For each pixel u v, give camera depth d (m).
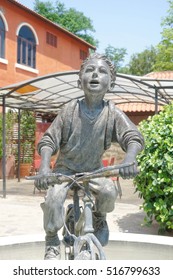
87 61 2.98
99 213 3.13
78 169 3.12
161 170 6.41
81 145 3.05
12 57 19.05
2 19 18.30
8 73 18.80
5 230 7.55
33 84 11.42
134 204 10.83
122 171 2.62
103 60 2.97
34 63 20.91
